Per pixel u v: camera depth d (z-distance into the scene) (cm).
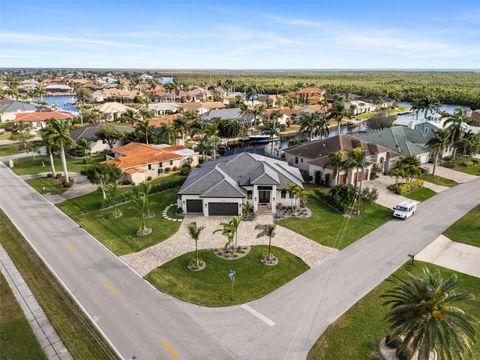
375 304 2780
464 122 8675
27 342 2375
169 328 2506
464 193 5584
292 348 2327
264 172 4688
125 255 3553
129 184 5944
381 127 10244
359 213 4666
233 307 2745
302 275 3206
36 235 4022
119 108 12938
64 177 6172
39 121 10625
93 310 2702
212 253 3578
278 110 12775
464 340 1870
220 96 19412
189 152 7244
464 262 3491
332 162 5084
